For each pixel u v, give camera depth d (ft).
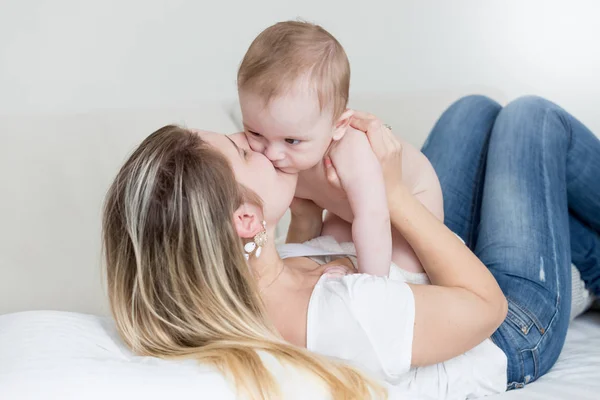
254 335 3.79
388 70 10.84
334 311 4.03
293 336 4.12
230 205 3.85
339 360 3.90
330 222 5.64
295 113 4.28
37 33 8.77
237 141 4.54
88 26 8.98
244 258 3.91
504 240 5.62
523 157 6.04
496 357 4.81
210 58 9.68
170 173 3.76
